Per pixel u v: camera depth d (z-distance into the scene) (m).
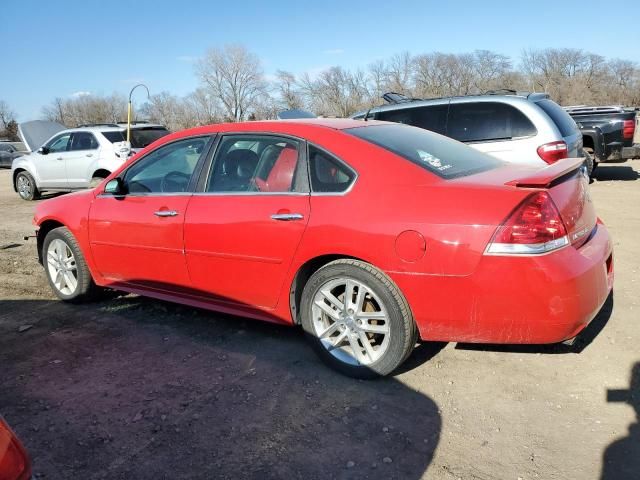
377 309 3.36
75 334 4.34
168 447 2.85
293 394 3.29
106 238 4.53
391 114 8.01
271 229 3.56
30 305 5.07
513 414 2.96
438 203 3.05
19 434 3.01
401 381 3.37
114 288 4.71
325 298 3.49
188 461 2.73
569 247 2.99
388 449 2.74
